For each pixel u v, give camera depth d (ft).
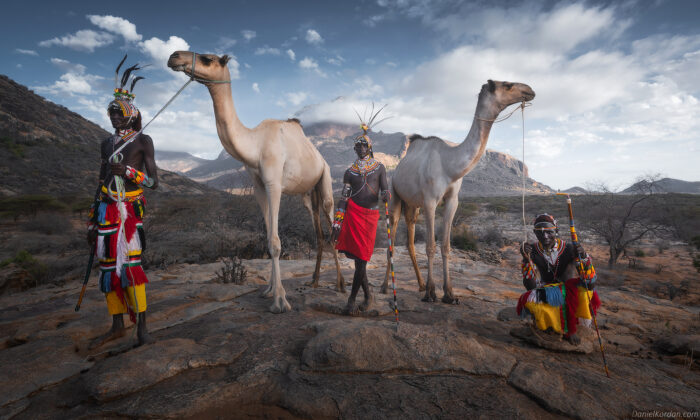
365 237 15.25
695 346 13.06
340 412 8.29
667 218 65.26
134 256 11.47
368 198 15.42
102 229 11.32
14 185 134.92
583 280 12.05
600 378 9.99
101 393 8.54
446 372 9.93
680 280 39.63
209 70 14.65
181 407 8.30
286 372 9.95
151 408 8.22
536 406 8.61
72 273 31.04
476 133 17.57
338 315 15.81
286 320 14.47
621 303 21.53
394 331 11.18
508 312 16.83
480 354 10.53
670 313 19.92
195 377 9.70
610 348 13.85
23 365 10.16
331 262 33.27
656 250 63.21
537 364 10.94
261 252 39.73
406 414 8.16
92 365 10.52
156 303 16.93
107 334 12.15
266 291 18.44
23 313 16.52
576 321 12.37
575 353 12.16
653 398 9.12
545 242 12.90
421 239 62.08
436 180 18.69
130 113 11.68
